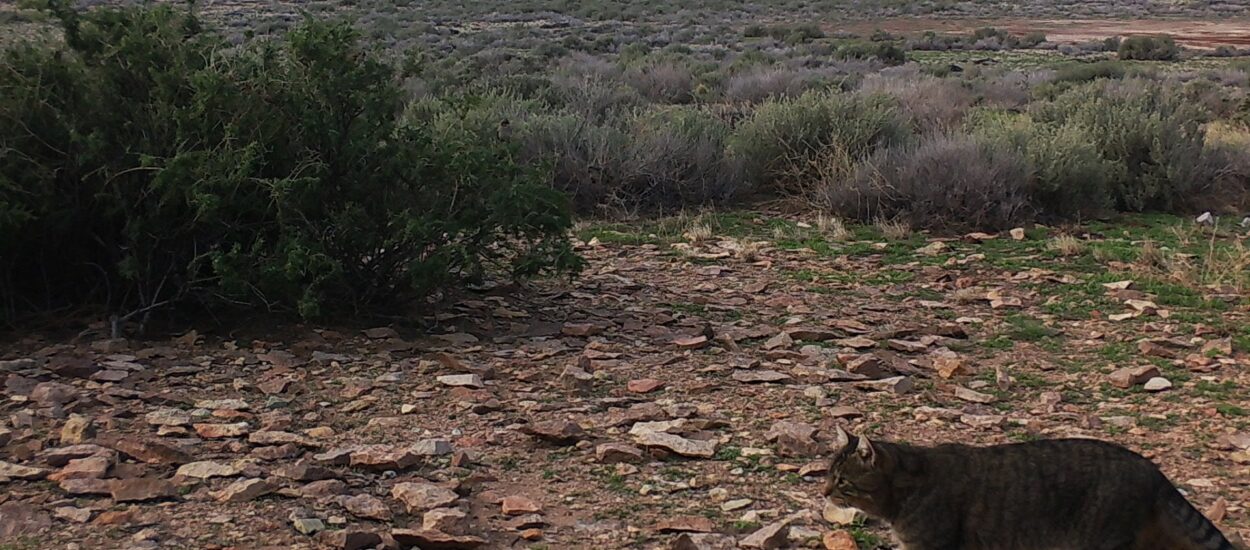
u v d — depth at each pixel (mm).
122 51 8578
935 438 6637
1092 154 14789
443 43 44938
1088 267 11469
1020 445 4848
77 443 6109
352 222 8461
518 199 8867
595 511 5523
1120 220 14297
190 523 5195
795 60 38594
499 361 7953
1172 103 18375
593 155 14664
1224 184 15828
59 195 8320
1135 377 7707
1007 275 11117
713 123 16906
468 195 9008
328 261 8172
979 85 28594
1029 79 33875
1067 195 14266
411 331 8672
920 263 11656
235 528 5160
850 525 5398
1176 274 10812
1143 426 6891
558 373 7719
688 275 11086
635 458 6141
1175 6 80375
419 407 6922
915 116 19828
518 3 70062
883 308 9828
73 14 8719
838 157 14930
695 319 9266
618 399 7188
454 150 9055
